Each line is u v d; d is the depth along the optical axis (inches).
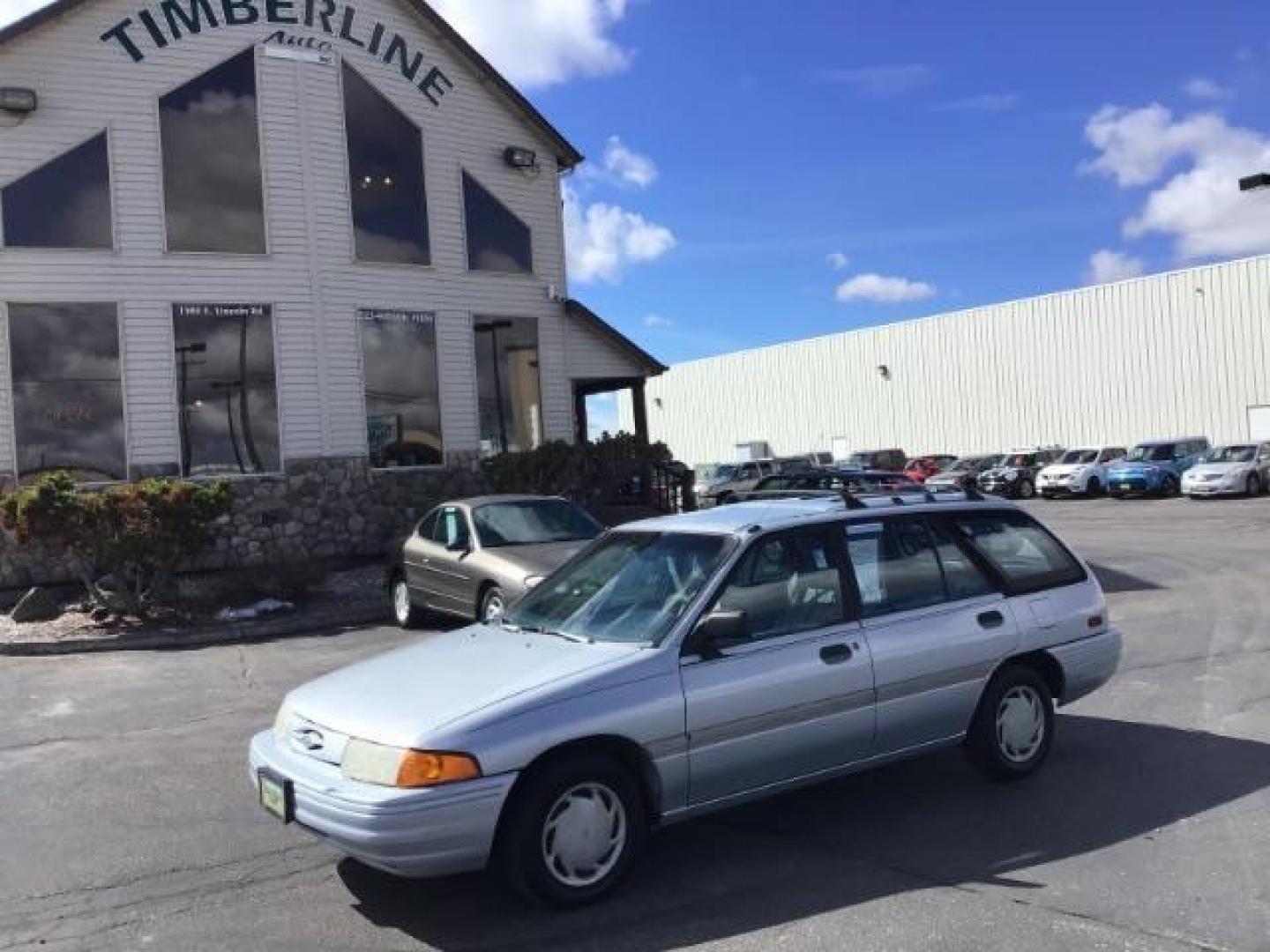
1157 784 229.3
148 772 267.9
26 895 191.0
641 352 792.9
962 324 1742.1
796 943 160.6
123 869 202.2
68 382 601.9
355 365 677.3
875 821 214.7
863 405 1920.5
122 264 614.5
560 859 175.5
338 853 207.6
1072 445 1589.6
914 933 162.1
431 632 480.7
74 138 607.2
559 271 779.4
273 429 650.2
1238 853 188.9
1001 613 233.1
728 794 193.3
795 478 652.7
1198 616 442.6
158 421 619.2
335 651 439.8
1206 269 1430.9
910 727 216.1
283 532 647.1
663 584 208.4
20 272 591.2
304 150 666.2
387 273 693.9
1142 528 917.2
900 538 228.7
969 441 1733.5
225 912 181.3
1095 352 1556.3
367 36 695.1
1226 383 1413.6
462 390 720.3
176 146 631.8
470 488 716.7
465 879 193.3
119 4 618.8
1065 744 261.9
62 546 502.3
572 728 175.8
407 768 167.0
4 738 308.3
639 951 161.2
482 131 746.8
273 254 653.9
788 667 199.3
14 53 595.5
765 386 2126.0
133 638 469.4
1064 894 174.9
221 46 645.3
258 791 193.6
